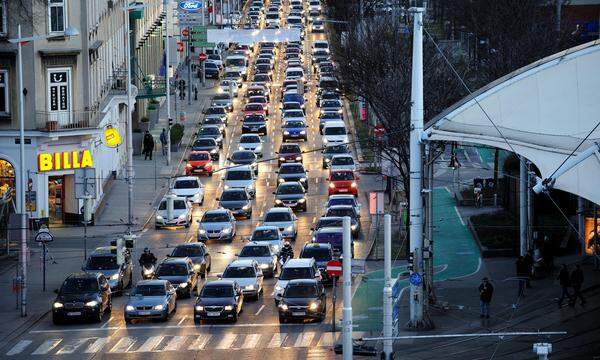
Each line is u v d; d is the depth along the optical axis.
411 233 125.88
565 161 103.38
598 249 148.38
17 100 178.62
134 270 157.75
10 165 180.00
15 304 140.50
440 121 118.88
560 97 111.75
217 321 130.25
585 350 114.19
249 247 154.62
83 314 131.12
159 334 126.38
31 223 177.75
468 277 147.12
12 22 177.75
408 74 180.38
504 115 114.19
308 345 120.44
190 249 153.38
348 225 87.06
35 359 117.25
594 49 111.75
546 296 136.00
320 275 140.00
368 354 114.00
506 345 117.69
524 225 146.25
